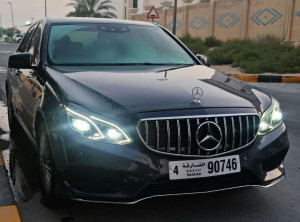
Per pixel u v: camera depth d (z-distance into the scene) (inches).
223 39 940.6
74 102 105.1
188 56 164.7
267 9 794.8
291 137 207.8
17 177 142.5
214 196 128.4
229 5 912.3
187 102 105.7
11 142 184.5
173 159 100.4
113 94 107.6
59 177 102.8
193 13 1064.2
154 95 108.1
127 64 145.6
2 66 609.3
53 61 140.7
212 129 103.0
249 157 107.7
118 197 98.7
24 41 197.8
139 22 180.5
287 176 150.4
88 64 141.4
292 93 368.2
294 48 650.2
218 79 131.8
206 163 102.6
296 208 122.6
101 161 97.6
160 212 117.0
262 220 114.2
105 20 171.6
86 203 121.0
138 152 98.4
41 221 110.5
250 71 515.5
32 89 135.5
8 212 114.7
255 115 109.4
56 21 162.1
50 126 106.7
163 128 100.3
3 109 271.3
